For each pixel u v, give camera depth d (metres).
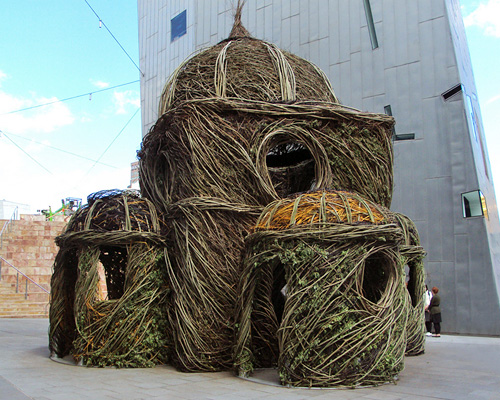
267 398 5.60
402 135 15.30
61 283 9.22
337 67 16.78
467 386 6.55
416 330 9.82
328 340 6.19
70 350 9.45
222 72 8.66
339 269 6.22
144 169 9.57
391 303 6.56
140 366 7.84
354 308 6.29
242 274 7.12
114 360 7.84
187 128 8.16
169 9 24.62
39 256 21.16
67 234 8.53
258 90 8.52
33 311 18.39
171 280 7.86
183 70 9.39
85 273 8.14
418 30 15.29
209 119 8.11
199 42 22.02
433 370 7.96
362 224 6.40
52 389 6.12
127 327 7.85
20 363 8.37
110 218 8.29
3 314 17.75
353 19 16.61
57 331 9.10
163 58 24.84
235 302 7.48
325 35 17.19
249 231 7.74
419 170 14.90
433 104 14.84
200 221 7.73
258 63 8.85
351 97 16.36
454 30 15.41
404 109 15.30
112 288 10.84
